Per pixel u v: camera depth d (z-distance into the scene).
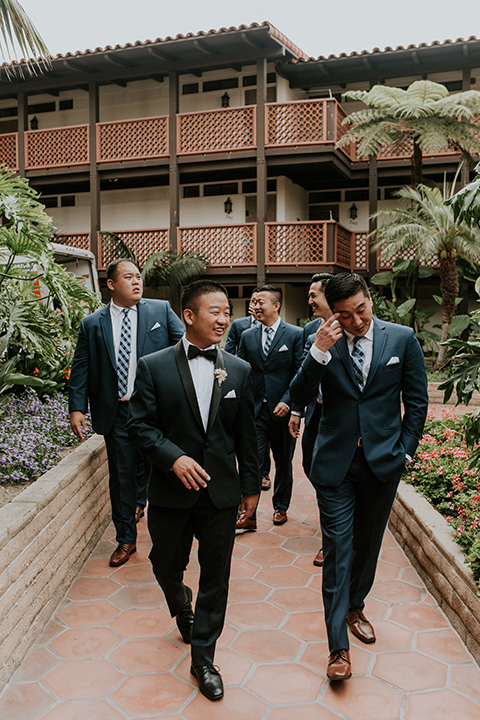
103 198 20.80
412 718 2.57
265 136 16.55
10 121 21.39
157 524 2.82
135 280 4.21
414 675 2.88
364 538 3.14
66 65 17.17
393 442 3.04
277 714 2.60
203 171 17.36
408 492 4.61
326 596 2.91
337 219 20.14
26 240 5.10
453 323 14.33
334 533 2.96
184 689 2.79
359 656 3.04
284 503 5.04
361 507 3.12
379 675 2.88
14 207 4.93
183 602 3.09
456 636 3.24
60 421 5.50
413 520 4.16
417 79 18.28
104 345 4.23
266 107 16.50
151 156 17.56
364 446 2.98
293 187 19.30
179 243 17.55
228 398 2.77
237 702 2.69
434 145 13.50
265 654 3.08
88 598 3.70
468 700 2.69
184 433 2.74
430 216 14.65
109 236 17.80
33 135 18.88
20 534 3.03
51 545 3.49
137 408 2.75
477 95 13.79
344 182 19.73
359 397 3.03
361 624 3.24
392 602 3.63
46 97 20.80
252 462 2.90
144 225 20.42
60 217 21.27
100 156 18.14
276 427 4.89
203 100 19.25
